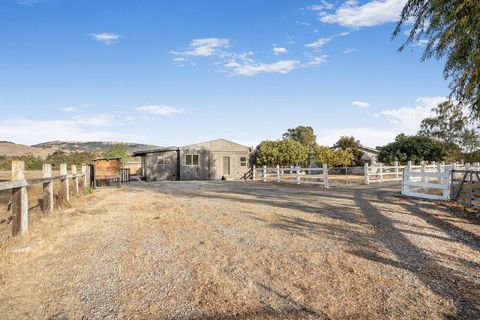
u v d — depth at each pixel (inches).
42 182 310.2
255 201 484.1
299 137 2770.7
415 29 383.9
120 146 1953.7
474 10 319.6
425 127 1701.5
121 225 313.4
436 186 501.0
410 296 162.6
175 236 271.9
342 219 342.3
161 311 146.3
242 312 145.5
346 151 1519.4
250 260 211.8
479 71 337.7
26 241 243.3
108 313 144.6
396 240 262.7
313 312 146.0
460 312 147.6
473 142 1441.9
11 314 143.1
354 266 202.4
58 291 165.8
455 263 212.4
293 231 289.6
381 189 670.5
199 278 182.4
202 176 1298.0
